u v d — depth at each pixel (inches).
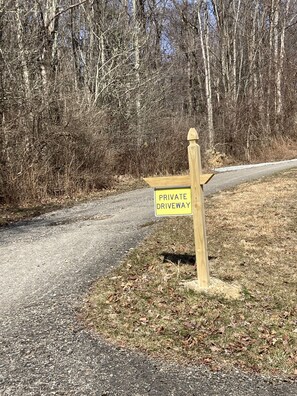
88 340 134.8
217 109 968.3
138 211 340.5
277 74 983.6
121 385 111.4
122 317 150.0
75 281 184.7
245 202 340.8
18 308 159.8
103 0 738.2
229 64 1010.1
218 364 121.9
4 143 404.2
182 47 1117.7
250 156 870.4
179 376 115.7
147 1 887.1
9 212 373.4
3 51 430.6
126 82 658.2
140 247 228.5
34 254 232.2
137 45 666.2
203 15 1053.8
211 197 374.3
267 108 959.6
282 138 954.1
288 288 173.5
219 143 852.6
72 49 764.6
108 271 194.5
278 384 112.8
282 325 143.6
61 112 475.8
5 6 423.2
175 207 166.9
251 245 229.0
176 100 1013.8
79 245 244.2
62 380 113.7
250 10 1034.7
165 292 169.2
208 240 239.0
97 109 561.6
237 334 138.2
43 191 430.6
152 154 619.2
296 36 1163.3
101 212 355.3
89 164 498.0
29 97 431.8
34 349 129.8
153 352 127.8
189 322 145.9
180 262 202.8
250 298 163.6
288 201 335.9
